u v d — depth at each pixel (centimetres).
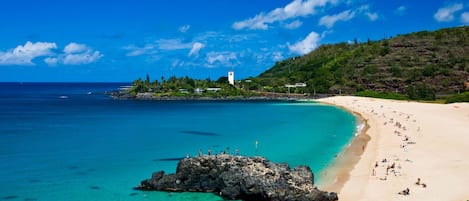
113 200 5056
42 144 9238
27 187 5612
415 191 5047
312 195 4781
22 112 18475
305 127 12131
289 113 16838
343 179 5844
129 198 5125
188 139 10062
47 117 16150
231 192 5056
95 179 6028
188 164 5381
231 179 5106
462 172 5806
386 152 7362
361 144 8694
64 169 6669
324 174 6188
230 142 9531
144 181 5550
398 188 5197
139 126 12975
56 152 8200
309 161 7156
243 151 8300
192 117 15812
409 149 7531
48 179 6028
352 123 12875
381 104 18738
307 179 5181
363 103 19750
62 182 5862
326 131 11106
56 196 5222
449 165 6212
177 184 5394
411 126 10900
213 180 5322
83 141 9725
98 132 11506
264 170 5094
